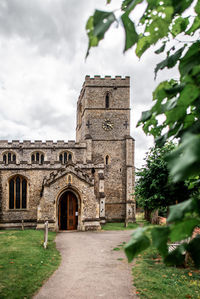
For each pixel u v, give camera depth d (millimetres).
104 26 1246
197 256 1473
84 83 39281
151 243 1313
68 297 8211
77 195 24344
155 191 13703
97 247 16094
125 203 35219
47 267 11297
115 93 38406
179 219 1252
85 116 37500
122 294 8336
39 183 27172
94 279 9969
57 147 34719
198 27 2330
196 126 1702
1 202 26172
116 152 36656
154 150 13688
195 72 1353
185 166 899
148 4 1930
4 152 33906
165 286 8594
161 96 1707
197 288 8328
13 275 9695
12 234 19391
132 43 1402
